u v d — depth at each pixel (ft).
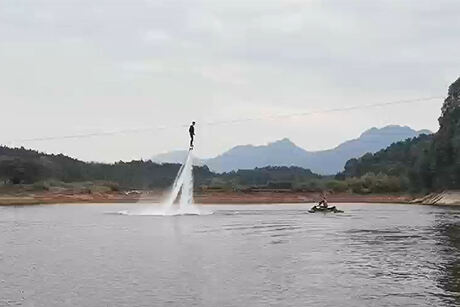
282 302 94.02
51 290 103.81
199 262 141.69
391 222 304.71
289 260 146.10
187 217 352.49
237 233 230.68
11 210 453.99
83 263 139.74
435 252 164.25
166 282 112.06
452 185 623.77
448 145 643.04
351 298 97.40
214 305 91.61
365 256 155.02
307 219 331.16
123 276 119.34
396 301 95.04
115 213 399.65
